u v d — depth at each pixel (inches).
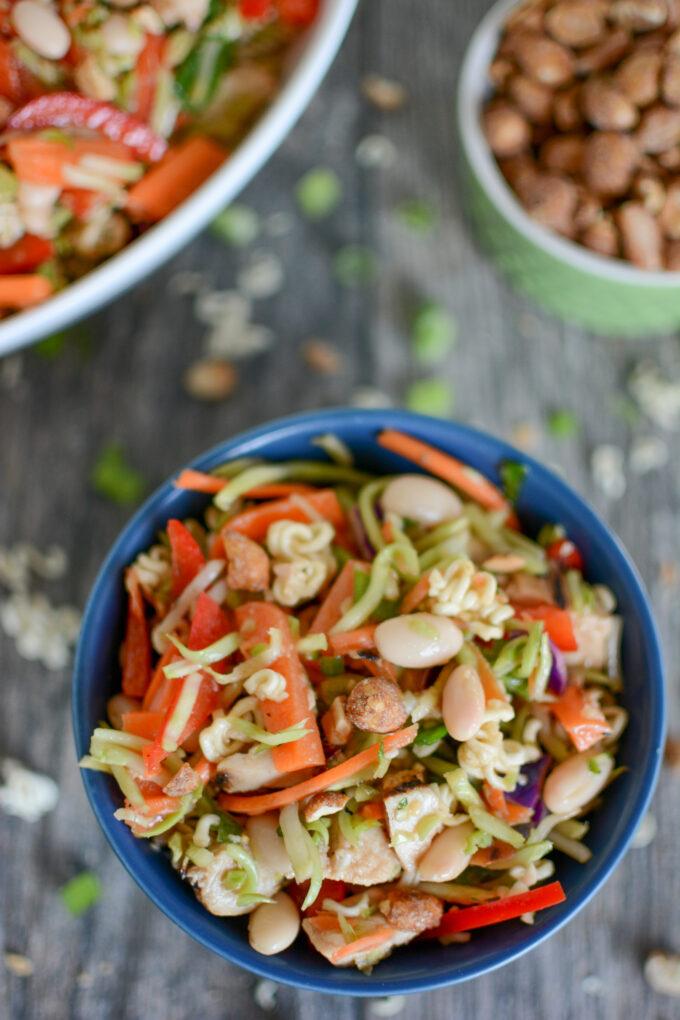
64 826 18.5
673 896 18.3
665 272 18.8
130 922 18.1
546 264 19.3
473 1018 17.8
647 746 16.0
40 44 17.2
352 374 20.2
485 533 17.2
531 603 16.6
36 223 17.8
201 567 16.5
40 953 18.1
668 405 20.1
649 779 15.8
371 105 21.1
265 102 18.9
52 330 18.2
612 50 18.7
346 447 17.5
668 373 20.3
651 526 19.7
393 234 20.7
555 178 19.0
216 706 15.9
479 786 15.9
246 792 15.8
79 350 20.3
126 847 15.5
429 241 20.6
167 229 17.6
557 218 18.9
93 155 17.7
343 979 15.3
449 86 21.2
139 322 20.4
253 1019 17.8
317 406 20.1
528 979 17.9
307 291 20.5
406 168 20.9
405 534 17.0
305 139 21.0
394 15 21.3
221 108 18.8
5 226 17.7
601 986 18.0
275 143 18.1
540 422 20.1
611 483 19.8
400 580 16.5
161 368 20.2
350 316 20.4
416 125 21.0
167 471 19.9
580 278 19.2
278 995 17.8
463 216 20.7
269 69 18.9
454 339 20.3
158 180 18.3
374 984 15.2
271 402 20.1
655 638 16.3
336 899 15.7
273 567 16.5
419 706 15.7
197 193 17.7
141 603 16.5
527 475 17.0
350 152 20.9
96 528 19.6
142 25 17.6
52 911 18.2
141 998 17.9
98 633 16.3
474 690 15.5
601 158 18.6
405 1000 17.8
